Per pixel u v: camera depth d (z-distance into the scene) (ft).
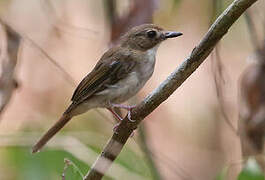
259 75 31.53
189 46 48.98
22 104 47.62
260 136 31.09
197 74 50.78
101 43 45.39
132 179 31.78
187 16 47.26
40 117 45.50
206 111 49.08
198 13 47.24
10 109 46.96
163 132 49.47
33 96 48.24
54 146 32.22
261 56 31.86
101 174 26.07
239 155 46.11
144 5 34.32
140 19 34.42
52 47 47.14
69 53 49.03
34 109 47.88
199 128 48.70
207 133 48.16
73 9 48.96
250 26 33.68
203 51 23.27
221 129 47.03
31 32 44.83
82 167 31.78
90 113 43.83
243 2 22.15
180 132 49.42
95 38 47.32
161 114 50.03
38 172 32.50
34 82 48.57
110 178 32.32
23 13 44.91
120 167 31.81
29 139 32.53
